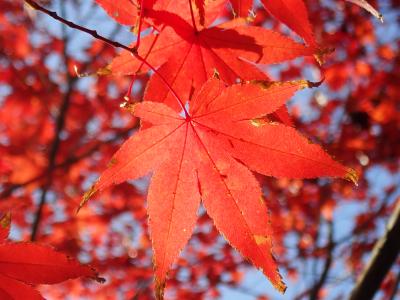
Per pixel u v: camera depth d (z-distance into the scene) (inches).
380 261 15.6
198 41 8.4
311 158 7.5
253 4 8.3
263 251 7.6
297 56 8.1
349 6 30.6
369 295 15.6
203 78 8.5
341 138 33.9
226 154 7.9
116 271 33.0
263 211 7.7
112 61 8.4
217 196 7.8
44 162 32.9
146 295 33.2
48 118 34.9
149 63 8.4
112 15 8.3
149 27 8.4
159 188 7.9
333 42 31.3
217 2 8.4
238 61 8.3
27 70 34.4
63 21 7.8
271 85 7.6
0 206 31.7
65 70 32.2
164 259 7.8
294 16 7.9
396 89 32.3
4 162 32.4
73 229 32.3
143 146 7.9
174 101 8.5
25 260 7.8
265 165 7.7
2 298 7.8
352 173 7.4
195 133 8.0
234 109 7.8
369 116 33.4
